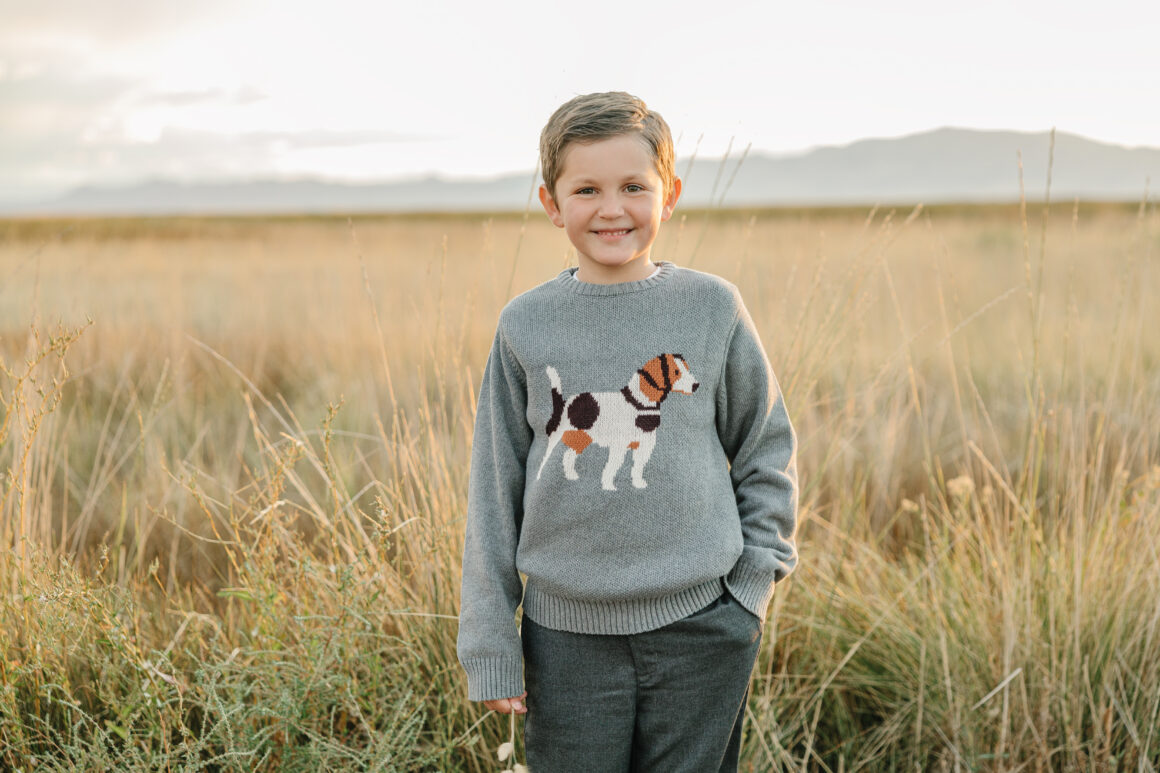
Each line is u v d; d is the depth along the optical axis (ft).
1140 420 9.52
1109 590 6.89
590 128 4.40
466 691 6.24
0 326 16.76
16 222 101.55
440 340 7.72
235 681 5.56
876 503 10.14
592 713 4.70
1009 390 13.23
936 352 14.90
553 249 25.05
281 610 6.07
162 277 27.22
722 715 4.76
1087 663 6.26
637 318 4.65
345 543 6.56
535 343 4.72
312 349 17.16
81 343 14.06
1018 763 6.18
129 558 8.47
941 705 6.50
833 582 7.47
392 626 6.61
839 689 6.84
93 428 11.66
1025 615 6.77
